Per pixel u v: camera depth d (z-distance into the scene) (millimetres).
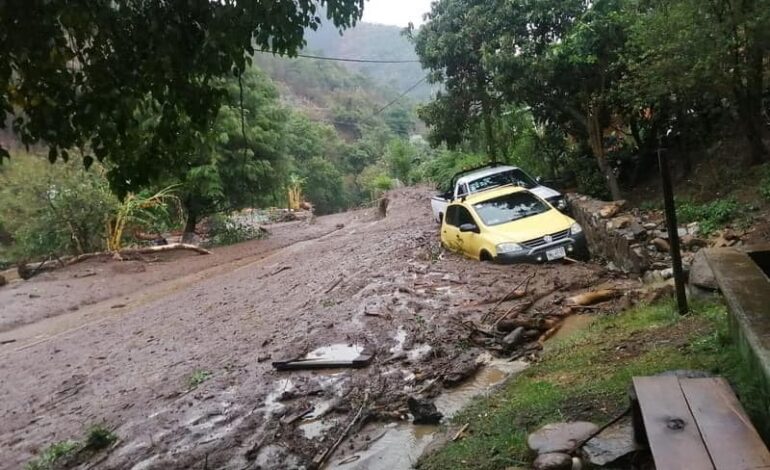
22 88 4387
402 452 5418
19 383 9586
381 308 9359
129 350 10227
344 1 5238
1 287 18703
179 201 26391
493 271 10836
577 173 16641
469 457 4766
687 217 10656
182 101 5105
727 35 9914
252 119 24938
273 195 26797
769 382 3256
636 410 3938
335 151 73312
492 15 16672
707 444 3123
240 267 18812
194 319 11680
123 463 5840
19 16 3967
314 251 18906
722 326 5816
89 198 21484
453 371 7008
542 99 15141
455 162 29688
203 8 4637
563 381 5906
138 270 20062
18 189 21500
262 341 8961
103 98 4570
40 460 6223
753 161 11555
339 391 6855
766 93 12320
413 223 21141
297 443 5812
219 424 6375
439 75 19047
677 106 12773
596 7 13531
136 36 4590
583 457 4094
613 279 9781
